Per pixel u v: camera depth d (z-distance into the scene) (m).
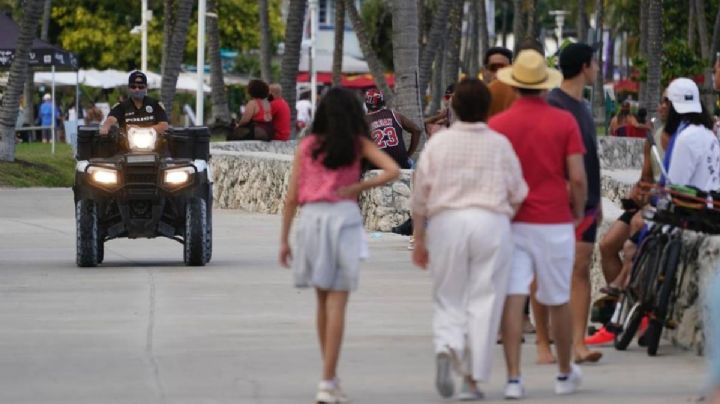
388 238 67.50
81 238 53.84
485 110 29.20
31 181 102.88
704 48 172.12
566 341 30.27
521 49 31.31
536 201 29.84
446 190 29.11
